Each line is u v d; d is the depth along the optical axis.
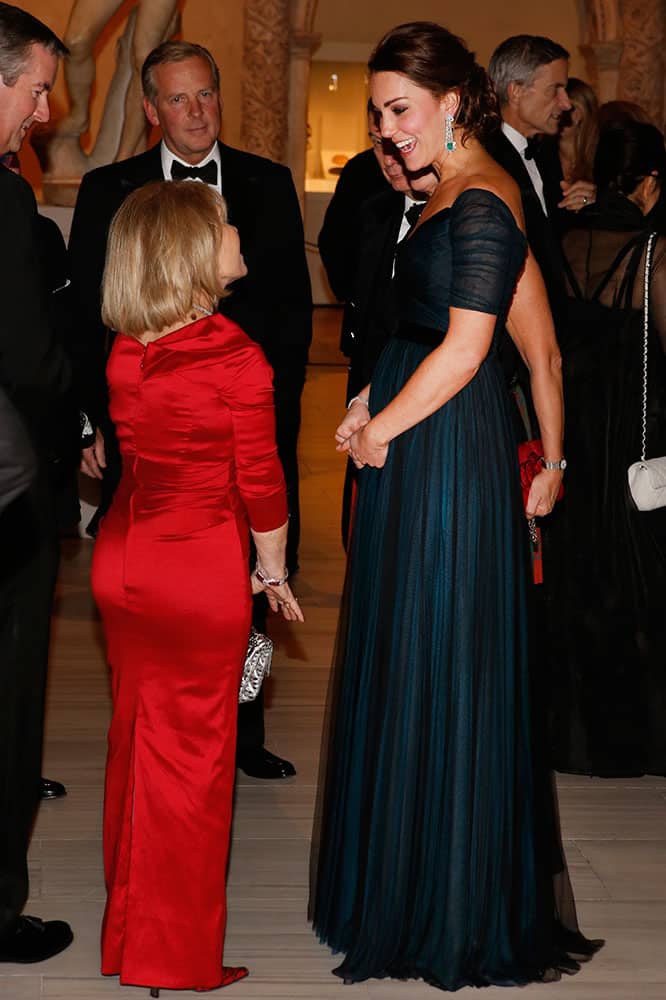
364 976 3.18
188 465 2.99
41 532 3.09
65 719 4.78
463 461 3.10
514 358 3.49
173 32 7.72
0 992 3.10
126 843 3.08
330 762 3.38
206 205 2.96
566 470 4.44
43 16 10.91
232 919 3.46
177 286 2.90
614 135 4.31
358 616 3.26
